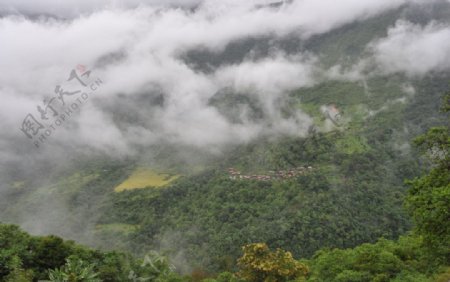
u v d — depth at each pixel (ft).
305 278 95.71
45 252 91.71
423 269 77.25
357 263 85.51
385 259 81.66
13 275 77.71
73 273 77.25
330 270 89.51
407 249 90.79
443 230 60.90
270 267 97.25
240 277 103.24
